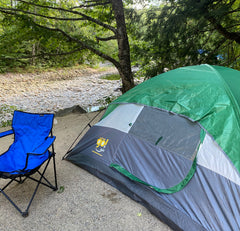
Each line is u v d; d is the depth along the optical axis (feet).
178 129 8.02
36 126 9.60
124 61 21.80
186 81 9.44
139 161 8.54
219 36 17.57
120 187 8.77
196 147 7.36
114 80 59.67
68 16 25.67
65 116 23.68
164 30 16.25
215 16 13.62
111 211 7.62
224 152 6.72
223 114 7.39
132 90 11.06
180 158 7.55
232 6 14.14
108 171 9.29
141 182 8.04
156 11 17.38
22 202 8.13
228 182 6.46
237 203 6.17
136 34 20.88
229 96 7.86
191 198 6.92
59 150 12.73
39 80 54.19
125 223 7.07
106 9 23.36
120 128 9.72
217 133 7.07
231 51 19.65
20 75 53.72
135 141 8.94
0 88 43.57
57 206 7.88
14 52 22.17
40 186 9.14
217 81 8.78
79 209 7.72
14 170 7.44
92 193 8.61
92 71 74.28
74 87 50.47
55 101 38.24
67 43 22.76
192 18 14.52
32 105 35.27
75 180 9.51
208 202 6.58
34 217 7.36
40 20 22.57
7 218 7.34
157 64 19.69
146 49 20.99
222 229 6.05
